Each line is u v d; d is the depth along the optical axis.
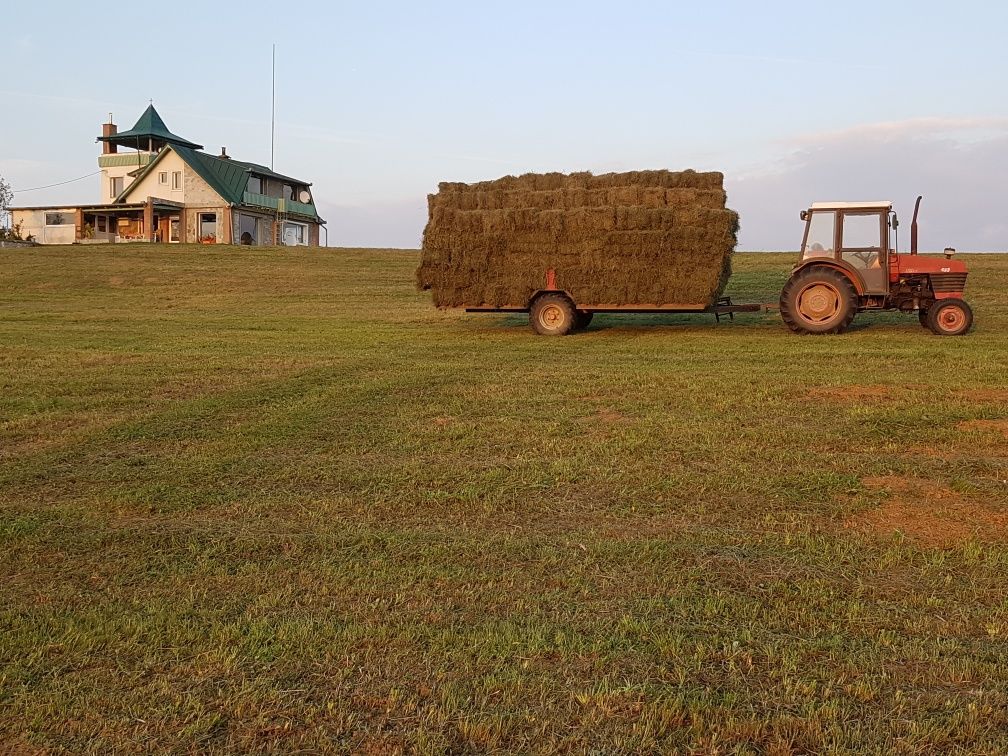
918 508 5.28
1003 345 12.56
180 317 19.45
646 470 6.07
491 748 2.85
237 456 6.68
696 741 2.88
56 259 31.48
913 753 2.82
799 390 8.78
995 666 3.32
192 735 2.93
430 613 3.84
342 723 2.99
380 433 7.32
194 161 45.84
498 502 5.46
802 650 3.47
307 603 3.97
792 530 4.93
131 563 4.51
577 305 14.99
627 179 14.98
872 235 14.12
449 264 15.25
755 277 24.92
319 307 21.61
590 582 4.18
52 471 6.33
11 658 3.47
